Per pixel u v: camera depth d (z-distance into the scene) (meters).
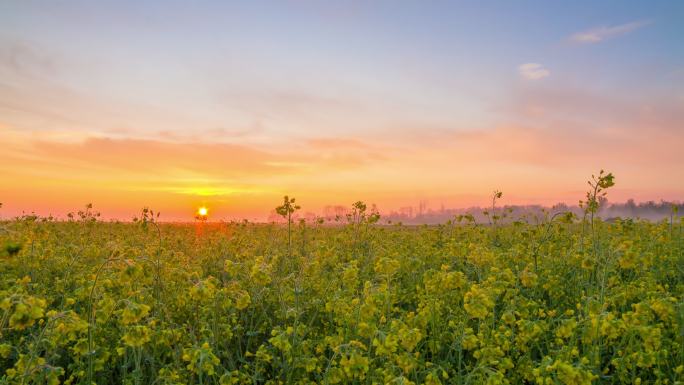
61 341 5.45
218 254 12.65
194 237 17.78
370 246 12.76
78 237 14.48
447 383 5.94
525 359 5.73
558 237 11.42
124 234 16.41
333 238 13.80
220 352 6.35
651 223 13.96
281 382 5.91
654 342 5.47
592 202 8.45
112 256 7.06
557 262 9.83
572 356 5.65
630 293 7.36
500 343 5.73
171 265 8.94
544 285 8.39
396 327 5.14
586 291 8.58
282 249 12.74
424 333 6.21
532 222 13.61
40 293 7.76
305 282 8.56
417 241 14.28
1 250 4.06
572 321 5.49
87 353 5.25
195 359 5.11
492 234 14.58
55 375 4.68
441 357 6.79
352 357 4.89
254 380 5.84
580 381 4.41
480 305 5.55
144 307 4.95
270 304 8.37
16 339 6.71
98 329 6.13
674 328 5.98
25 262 8.96
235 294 6.63
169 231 20.28
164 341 5.78
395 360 5.22
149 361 6.19
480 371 5.25
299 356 6.00
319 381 5.89
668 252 10.99
